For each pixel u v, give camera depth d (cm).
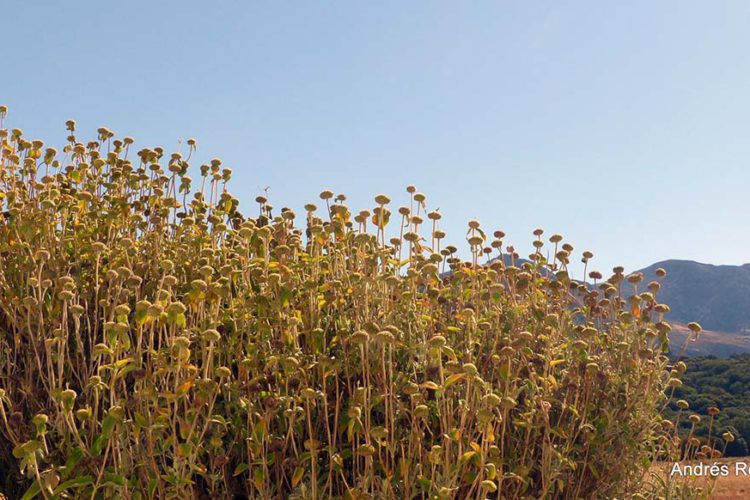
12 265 441
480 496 335
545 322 439
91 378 325
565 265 491
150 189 513
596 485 436
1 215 464
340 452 348
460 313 439
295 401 340
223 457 337
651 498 471
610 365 475
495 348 415
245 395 362
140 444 332
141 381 335
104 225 465
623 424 441
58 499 317
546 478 391
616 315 493
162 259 456
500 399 363
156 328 413
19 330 408
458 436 333
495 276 464
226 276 384
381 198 435
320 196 493
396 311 410
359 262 462
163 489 327
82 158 531
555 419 440
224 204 507
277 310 381
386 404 343
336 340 399
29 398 375
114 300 385
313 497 322
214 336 339
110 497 318
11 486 370
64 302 362
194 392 348
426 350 379
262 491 329
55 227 456
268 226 440
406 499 333
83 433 330
